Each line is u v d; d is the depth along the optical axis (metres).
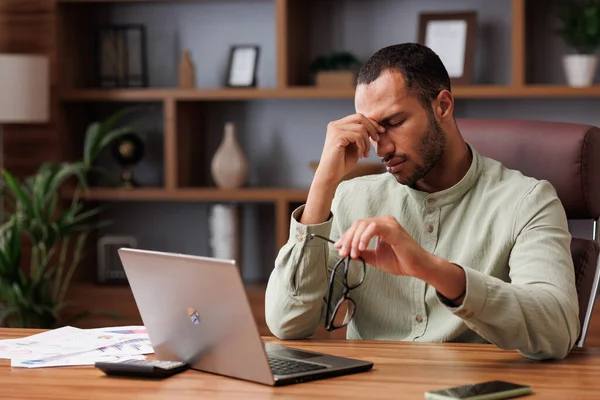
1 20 4.91
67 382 1.70
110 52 5.08
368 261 1.82
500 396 1.52
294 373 1.67
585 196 2.43
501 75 4.85
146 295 1.79
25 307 4.47
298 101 5.12
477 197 2.23
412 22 4.91
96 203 5.31
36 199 4.50
